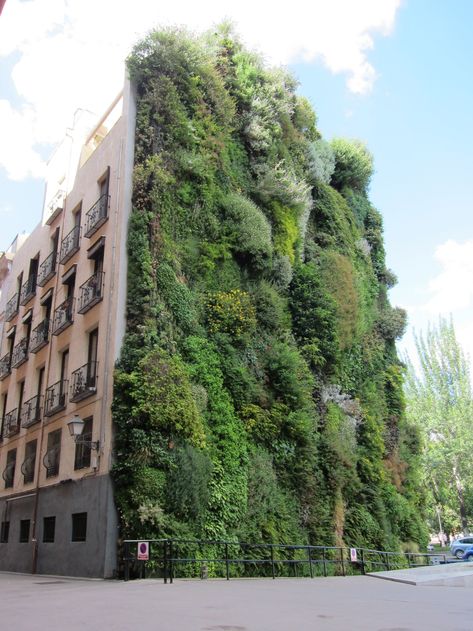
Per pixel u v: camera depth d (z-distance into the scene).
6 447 23.88
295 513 17.97
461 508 47.72
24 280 26.69
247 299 19.03
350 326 24.00
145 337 15.79
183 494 14.32
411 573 16.33
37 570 17.86
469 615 6.82
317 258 24.17
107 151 20.00
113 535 14.25
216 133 20.53
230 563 15.10
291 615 6.70
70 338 19.64
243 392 17.52
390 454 25.81
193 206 18.95
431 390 56.47
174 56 20.08
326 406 21.20
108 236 18.27
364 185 31.91
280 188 22.08
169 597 8.73
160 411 14.73
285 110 24.19
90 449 15.91
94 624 5.75
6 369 25.81
